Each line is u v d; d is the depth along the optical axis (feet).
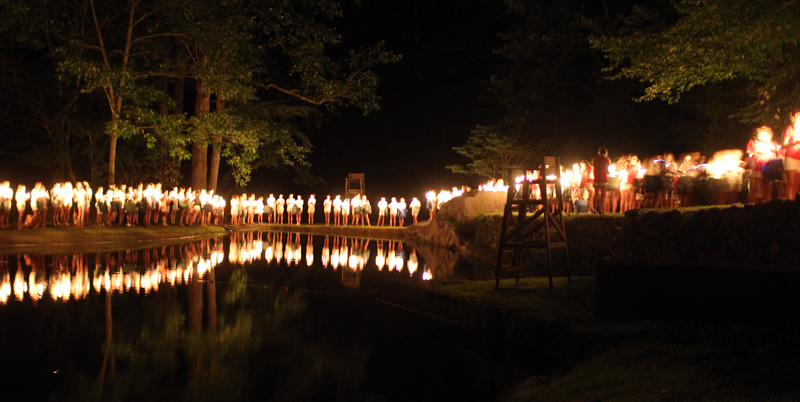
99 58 98.17
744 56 52.34
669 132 82.69
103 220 95.50
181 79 118.93
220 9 91.56
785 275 23.09
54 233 74.28
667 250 37.14
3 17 80.07
